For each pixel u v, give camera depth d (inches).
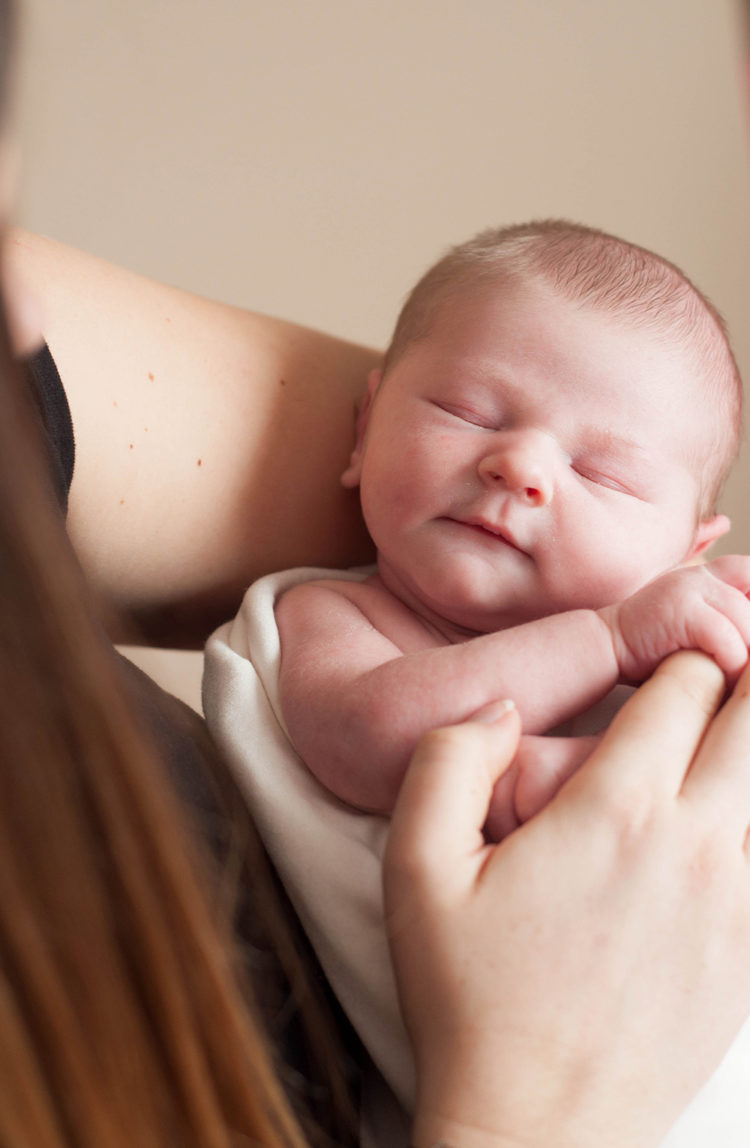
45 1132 13.8
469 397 34.1
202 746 26.0
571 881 20.5
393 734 26.5
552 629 28.2
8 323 15.6
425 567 33.0
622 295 35.3
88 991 14.6
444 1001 19.7
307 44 78.4
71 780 14.9
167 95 78.0
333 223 81.3
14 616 14.5
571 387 33.6
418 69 78.6
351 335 83.0
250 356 37.3
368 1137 25.6
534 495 31.5
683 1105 20.2
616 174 77.3
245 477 35.9
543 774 24.3
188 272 81.4
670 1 73.9
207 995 16.0
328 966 26.3
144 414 32.6
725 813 21.8
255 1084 17.1
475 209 80.4
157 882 15.6
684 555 36.4
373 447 35.6
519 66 77.5
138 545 33.4
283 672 29.7
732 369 37.9
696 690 24.9
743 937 20.9
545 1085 19.1
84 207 78.5
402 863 20.8
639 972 20.0
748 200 74.0
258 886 23.9
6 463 14.7
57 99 76.2
